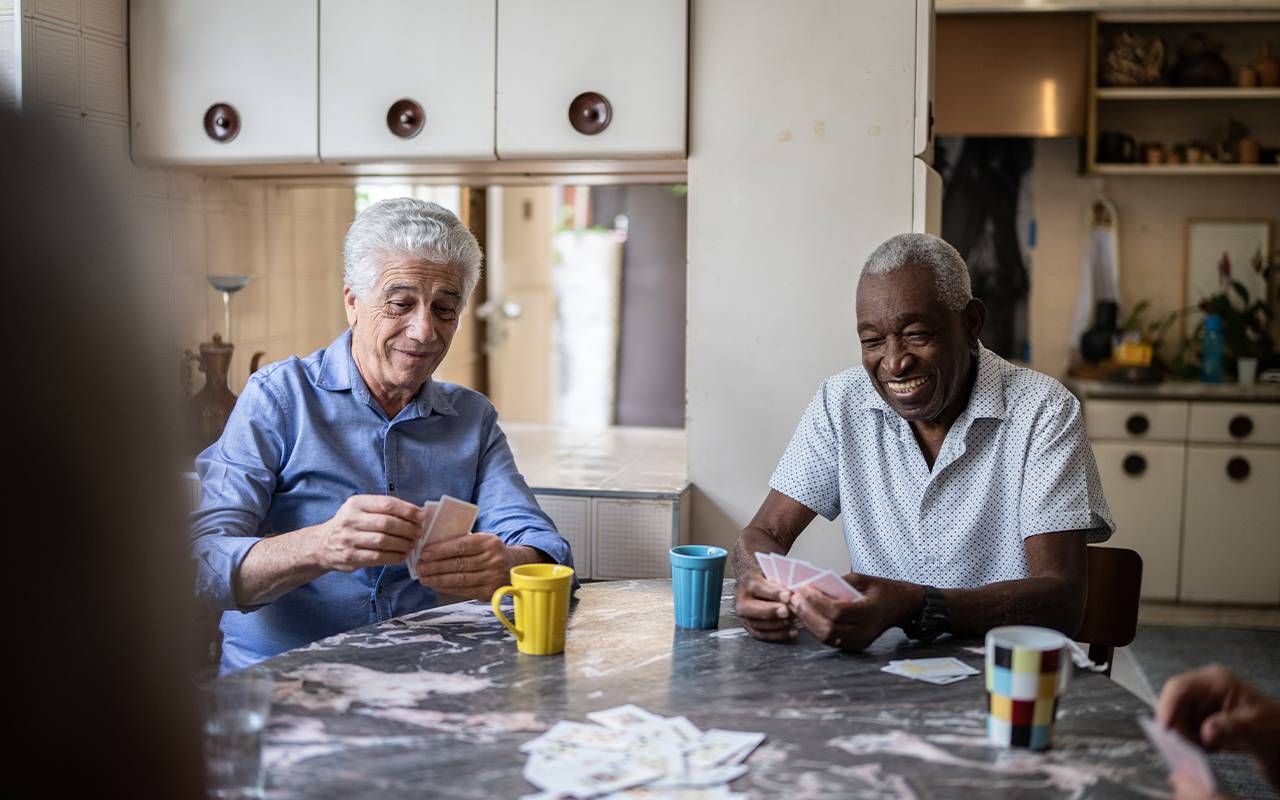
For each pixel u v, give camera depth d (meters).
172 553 0.44
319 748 1.11
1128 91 4.23
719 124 2.43
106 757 0.44
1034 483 1.70
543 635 1.41
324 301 3.29
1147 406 4.04
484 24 2.46
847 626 1.40
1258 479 4.00
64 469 0.40
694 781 1.04
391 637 1.49
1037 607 1.51
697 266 2.46
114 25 2.55
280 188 3.04
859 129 2.39
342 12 2.50
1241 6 4.09
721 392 2.47
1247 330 4.42
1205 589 4.07
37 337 0.39
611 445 3.01
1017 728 1.12
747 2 2.40
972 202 4.58
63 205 0.39
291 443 1.88
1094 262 4.51
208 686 0.98
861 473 1.86
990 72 4.29
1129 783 1.04
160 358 0.43
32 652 0.41
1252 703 1.09
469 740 1.14
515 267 4.70
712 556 1.54
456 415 1.97
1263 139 4.43
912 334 1.69
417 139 2.50
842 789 1.03
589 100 2.43
